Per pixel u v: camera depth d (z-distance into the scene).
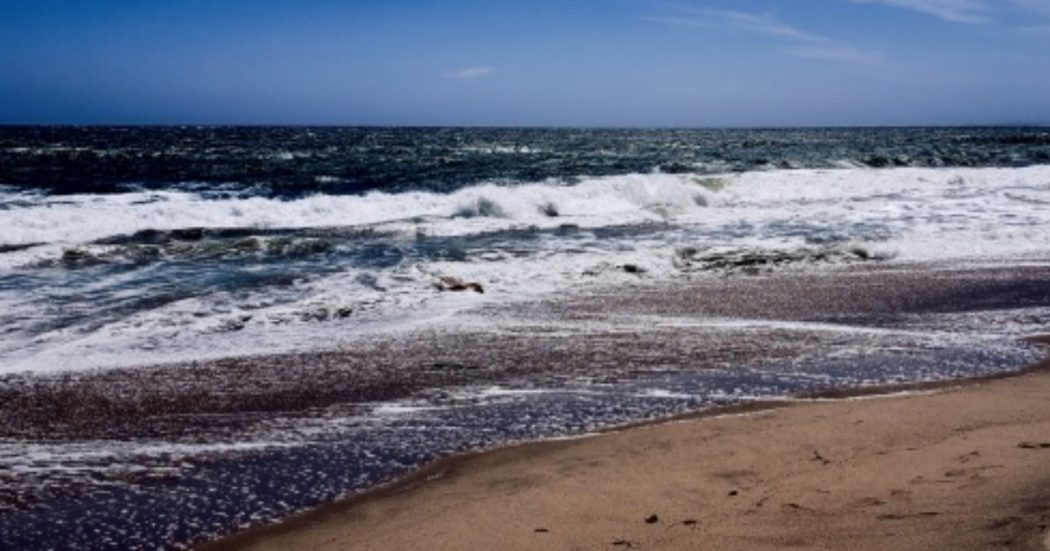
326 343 9.78
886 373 8.65
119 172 35.59
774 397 7.82
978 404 7.25
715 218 21.42
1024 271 14.56
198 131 120.75
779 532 4.45
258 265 14.65
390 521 5.10
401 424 7.11
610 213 22.41
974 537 3.90
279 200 22.50
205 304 11.61
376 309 11.49
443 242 17.45
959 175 31.67
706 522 4.75
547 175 35.38
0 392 7.90
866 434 6.47
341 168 39.91
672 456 6.10
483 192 23.84
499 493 5.48
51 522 5.23
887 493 4.96
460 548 4.60
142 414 7.37
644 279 13.76
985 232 18.42
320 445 6.60
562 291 12.77
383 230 18.88
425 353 9.38
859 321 11.04
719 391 8.03
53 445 6.62
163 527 5.14
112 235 18.09
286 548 4.78
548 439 6.68
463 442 6.64
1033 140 76.38
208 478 5.93
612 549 4.44
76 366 8.79
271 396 7.88
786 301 12.17
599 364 8.98
